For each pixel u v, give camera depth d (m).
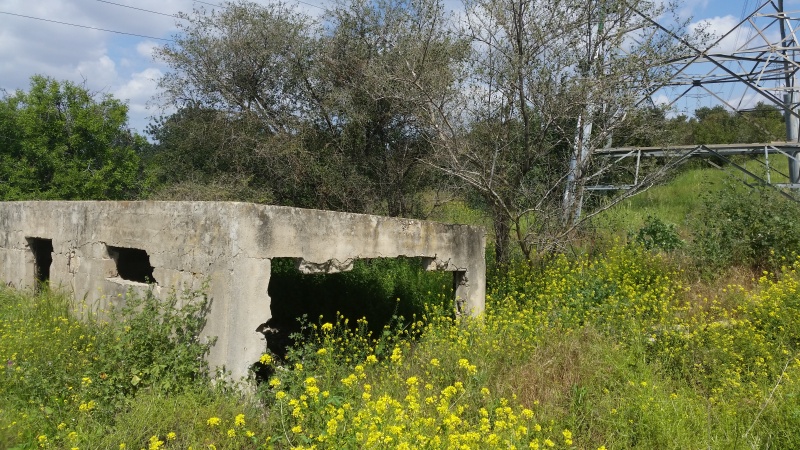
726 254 8.70
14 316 7.19
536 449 3.94
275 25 12.17
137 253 8.29
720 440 4.35
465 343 5.96
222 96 12.80
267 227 5.40
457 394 5.09
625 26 8.75
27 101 16.23
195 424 4.43
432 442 3.83
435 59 10.20
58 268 7.83
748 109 12.27
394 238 6.54
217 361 5.32
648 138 9.73
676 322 6.57
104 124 16.41
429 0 10.70
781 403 4.64
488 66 8.73
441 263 7.11
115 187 16.39
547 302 7.39
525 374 5.32
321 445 4.02
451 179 9.89
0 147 16.09
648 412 4.57
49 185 16.00
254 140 11.95
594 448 4.48
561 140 9.05
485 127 9.02
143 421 4.43
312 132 12.06
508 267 9.07
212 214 5.44
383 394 4.79
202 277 5.52
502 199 8.95
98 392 4.92
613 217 10.91
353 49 11.67
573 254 9.37
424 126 9.48
